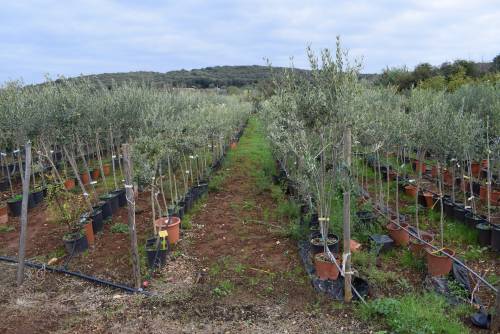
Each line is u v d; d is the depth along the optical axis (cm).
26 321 471
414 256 614
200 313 482
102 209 835
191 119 1003
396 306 451
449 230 729
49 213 879
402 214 838
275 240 717
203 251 678
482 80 1817
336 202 761
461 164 803
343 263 483
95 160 1494
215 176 1209
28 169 570
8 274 605
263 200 986
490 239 658
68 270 607
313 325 452
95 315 484
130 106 1059
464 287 515
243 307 495
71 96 865
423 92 1248
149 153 686
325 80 511
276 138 755
